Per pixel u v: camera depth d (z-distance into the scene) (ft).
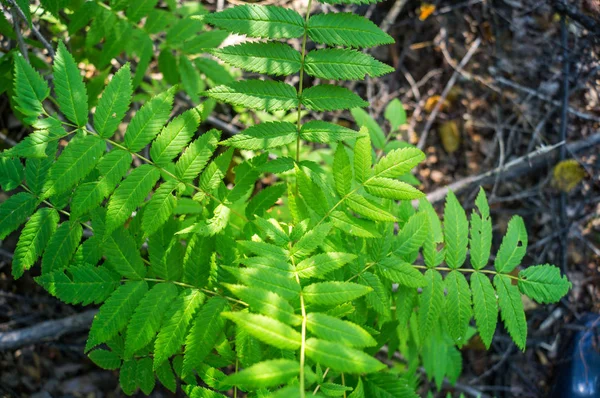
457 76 4.14
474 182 3.89
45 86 1.72
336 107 1.84
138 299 1.81
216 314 1.79
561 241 3.85
